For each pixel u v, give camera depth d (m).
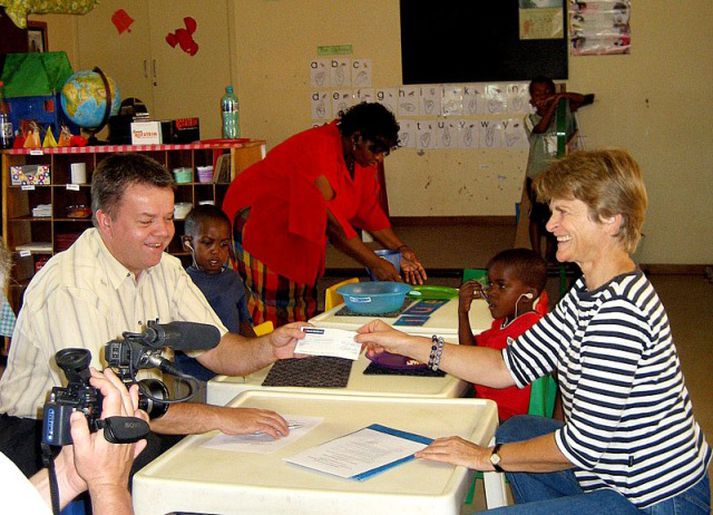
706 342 5.29
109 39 8.57
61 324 2.13
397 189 8.82
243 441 1.98
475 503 3.06
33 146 5.17
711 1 7.30
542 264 2.78
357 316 3.10
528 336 2.17
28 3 5.20
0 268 1.37
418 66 8.45
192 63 8.91
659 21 7.44
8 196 5.20
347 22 8.53
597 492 1.86
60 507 1.38
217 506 1.72
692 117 7.43
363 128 3.67
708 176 7.41
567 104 6.95
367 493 1.66
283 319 4.23
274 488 1.70
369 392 2.30
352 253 3.77
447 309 3.22
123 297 2.29
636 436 1.81
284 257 4.13
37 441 2.26
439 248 7.98
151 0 8.85
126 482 1.37
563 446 1.82
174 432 2.02
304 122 8.79
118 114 5.38
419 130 8.60
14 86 5.35
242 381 2.46
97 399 1.33
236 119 5.45
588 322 1.88
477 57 8.28
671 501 1.82
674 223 7.48
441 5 8.28
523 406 2.63
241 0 8.68
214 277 3.25
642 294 1.82
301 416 2.13
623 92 7.60
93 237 2.26
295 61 8.70
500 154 8.51
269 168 4.03
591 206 1.86
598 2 7.60
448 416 2.11
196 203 5.14
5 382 2.28
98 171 2.21
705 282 7.04
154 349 1.51
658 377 1.80
